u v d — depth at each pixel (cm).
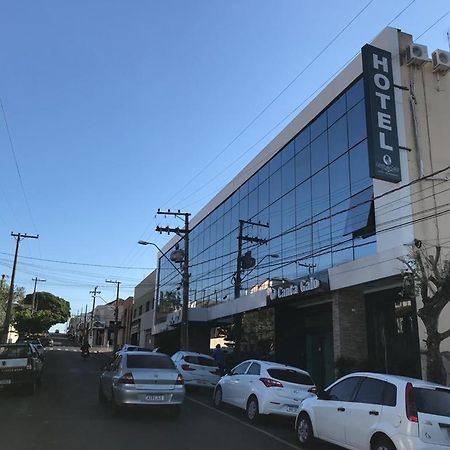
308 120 2370
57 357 4553
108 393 1359
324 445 1012
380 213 1767
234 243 3353
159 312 5519
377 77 1717
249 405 1306
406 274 1374
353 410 870
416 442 741
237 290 2831
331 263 2075
